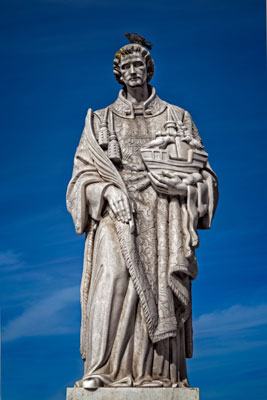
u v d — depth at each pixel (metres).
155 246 6.52
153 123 6.99
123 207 6.43
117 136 6.90
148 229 6.55
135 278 6.29
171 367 6.37
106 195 6.52
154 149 6.68
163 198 6.64
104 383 6.07
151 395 5.98
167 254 6.48
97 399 5.96
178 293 6.41
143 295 6.28
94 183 6.63
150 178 6.62
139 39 7.26
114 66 7.22
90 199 6.58
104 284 6.30
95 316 6.27
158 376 6.29
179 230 6.53
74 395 5.98
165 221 6.57
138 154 6.82
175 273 6.45
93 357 6.20
